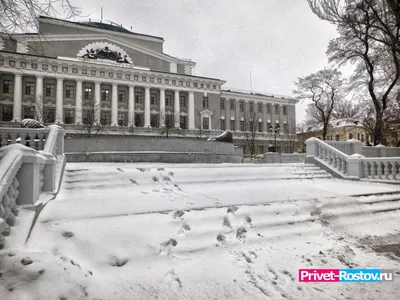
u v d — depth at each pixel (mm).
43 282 2623
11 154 3773
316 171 10391
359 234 5070
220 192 6297
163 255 3770
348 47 19141
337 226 5305
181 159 13273
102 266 3361
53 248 3447
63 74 40781
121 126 43062
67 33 43000
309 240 4676
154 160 12750
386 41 15141
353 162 9797
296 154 27500
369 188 7930
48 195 4859
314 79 34031
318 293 3133
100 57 44000
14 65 37812
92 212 4523
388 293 3150
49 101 40469
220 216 4887
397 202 6910
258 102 57875
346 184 8695
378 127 18125
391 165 9219
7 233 3275
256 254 4047
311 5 13438
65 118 41625
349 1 13883
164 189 6363
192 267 3551
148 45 50688
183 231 4355
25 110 39562
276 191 6801
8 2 5781
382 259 4055
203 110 50688
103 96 44250
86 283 2893
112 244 3699
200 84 51219
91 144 12625
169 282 3188
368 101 22562
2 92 38688
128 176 6809
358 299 3039
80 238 3684
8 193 3580
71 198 5105
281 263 3822
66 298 2605
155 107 48250
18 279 2562
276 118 59500
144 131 44594
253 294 3061
